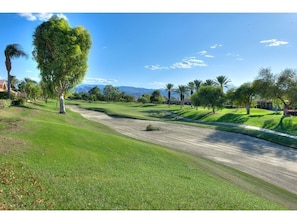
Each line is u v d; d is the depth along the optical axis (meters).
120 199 9.48
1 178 10.13
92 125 37.53
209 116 66.94
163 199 9.88
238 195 11.80
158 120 55.88
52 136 18.73
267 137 34.44
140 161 16.83
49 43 41.09
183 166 17.16
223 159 23.03
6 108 32.28
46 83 43.16
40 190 9.53
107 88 150.75
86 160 14.91
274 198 13.55
